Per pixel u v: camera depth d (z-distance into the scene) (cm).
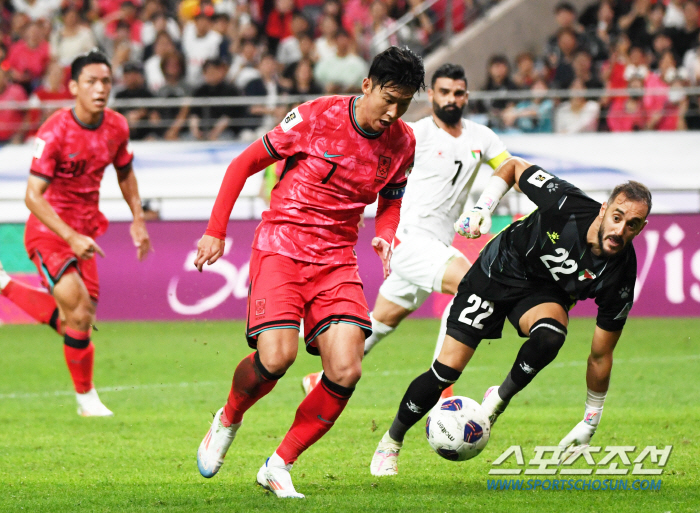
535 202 1188
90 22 4647
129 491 1145
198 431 1579
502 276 1198
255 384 1079
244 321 3244
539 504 1062
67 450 1421
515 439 1455
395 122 1089
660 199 3700
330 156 1084
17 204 3850
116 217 3744
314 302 1114
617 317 1163
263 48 4422
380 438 1497
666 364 2267
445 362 1198
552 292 1192
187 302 3284
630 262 1140
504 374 2158
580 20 4456
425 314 3394
